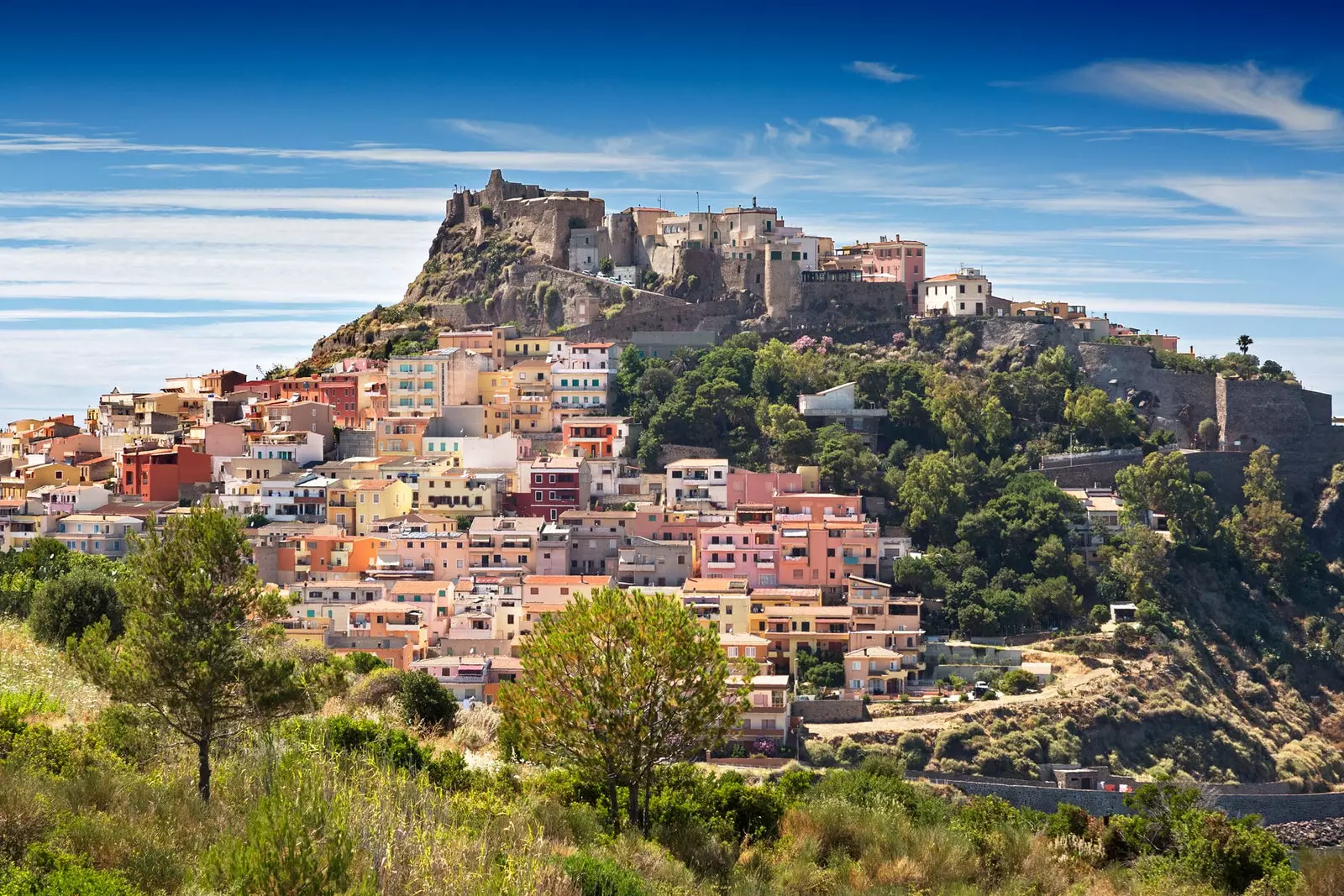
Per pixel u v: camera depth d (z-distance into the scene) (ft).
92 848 180.75
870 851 261.03
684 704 238.89
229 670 209.15
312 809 176.04
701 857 243.19
